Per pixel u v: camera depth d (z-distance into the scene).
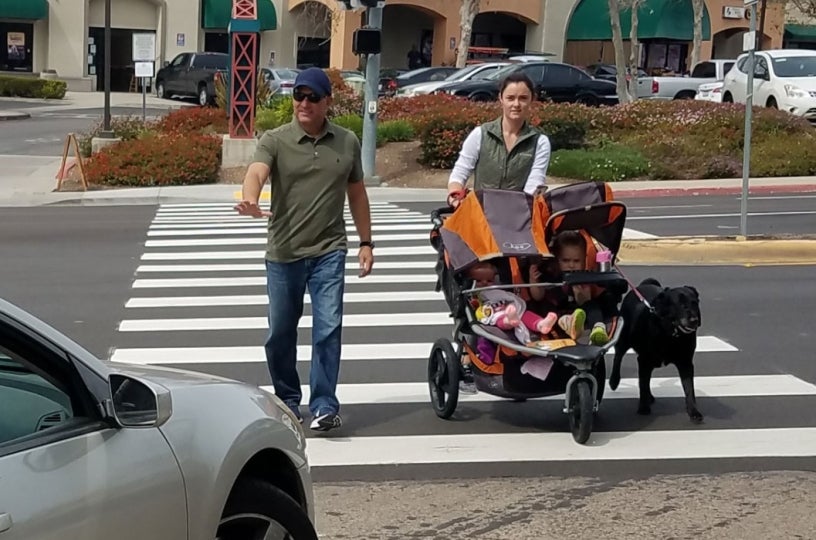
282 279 7.01
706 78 39.62
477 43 54.72
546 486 6.40
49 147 29.16
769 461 6.84
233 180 23.48
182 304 11.29
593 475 6.58
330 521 5.84
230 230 16.81
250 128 24.20
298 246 6.96
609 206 7.00
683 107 26.83
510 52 51.00
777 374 8.84
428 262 13.91
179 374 4.39
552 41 53.44
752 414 7.79
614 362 7.97
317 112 6.84
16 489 3.08
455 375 7.36
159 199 21.23
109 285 12.30
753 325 10.52
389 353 9.40
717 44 57.25
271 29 51.16
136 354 9.22
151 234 16.34
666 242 14.59
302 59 54.03
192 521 3.72
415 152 25.23
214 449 3.88
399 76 40.31
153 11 51.09
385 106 28.39
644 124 26.14
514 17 53.75
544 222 7.06
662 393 8.30
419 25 54.16
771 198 21.19
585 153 24.05
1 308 3.40
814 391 8.38
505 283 7.06
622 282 7.00
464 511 6.01
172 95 47.72
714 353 9.49
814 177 24.05
